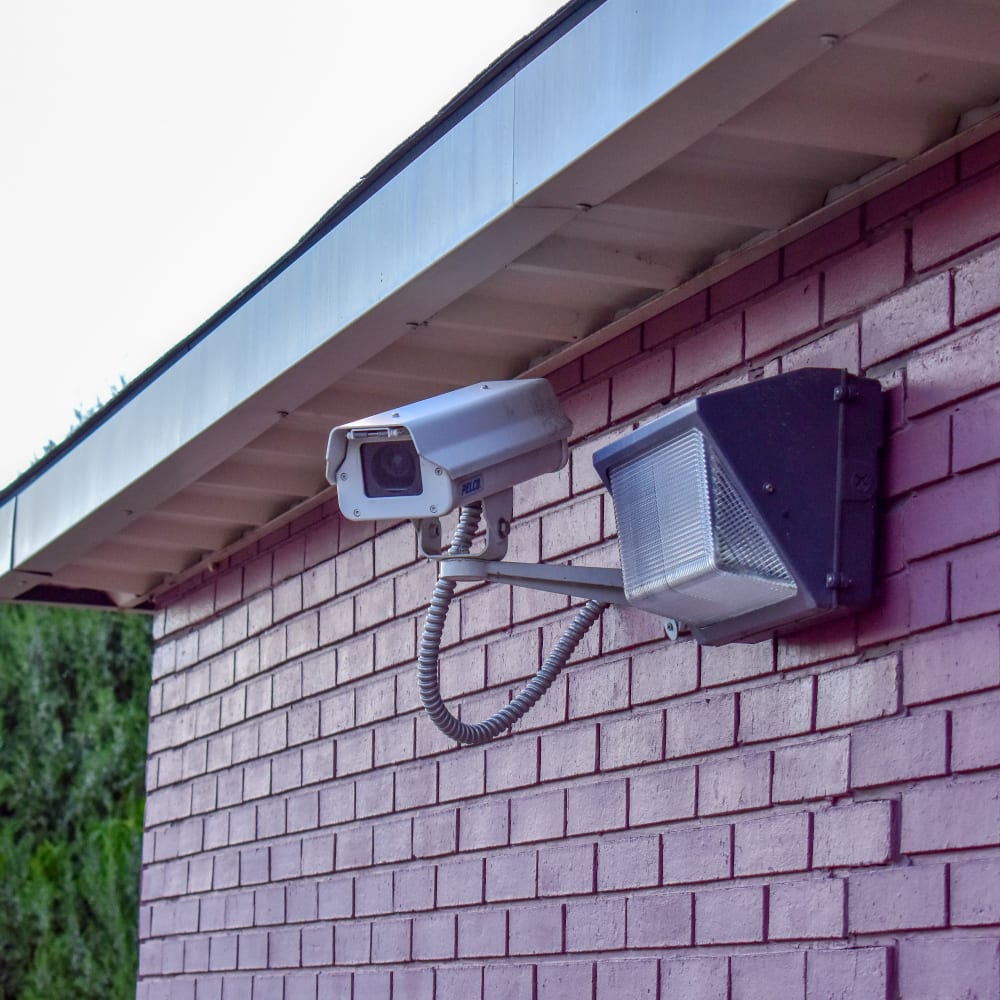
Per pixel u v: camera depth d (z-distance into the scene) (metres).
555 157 2.71
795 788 2.91
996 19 2.40
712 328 3.30
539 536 3.78
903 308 2.83
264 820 4.91
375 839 4.29
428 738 4.11
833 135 2.74
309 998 4.48
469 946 3.80
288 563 5.00
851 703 2.81
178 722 5.62
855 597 2.77
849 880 2.75
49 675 13.11
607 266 3.27
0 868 12.69
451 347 3.77
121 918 12.04
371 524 4.54
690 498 2.83
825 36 2.31
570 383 3.74
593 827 3.43
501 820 3.76
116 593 6.02
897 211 2.87
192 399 4.10
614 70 2.57
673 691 3.26
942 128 2.72
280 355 3.66
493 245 2.99
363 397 4.08
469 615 4.00
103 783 12.86
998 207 2.65
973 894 2.51
